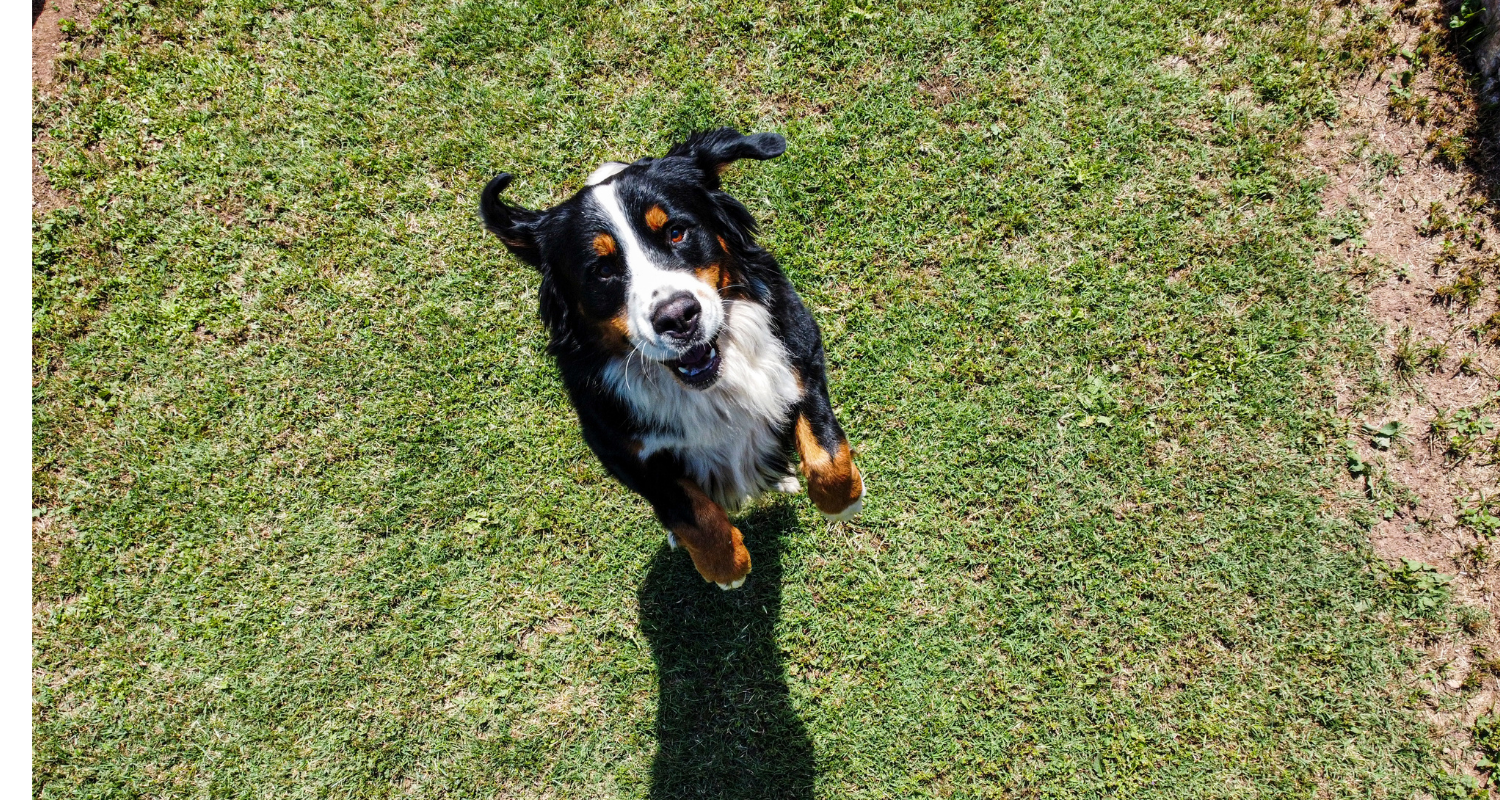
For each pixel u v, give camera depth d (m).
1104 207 1.84
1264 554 1.66
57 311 1.95
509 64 2.02
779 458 1.55
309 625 1.79
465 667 1.75
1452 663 1.59
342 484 1.84
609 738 1.71
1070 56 1.91
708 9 2.00
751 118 1.95
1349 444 1.69
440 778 1.71
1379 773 1.56
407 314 1.91
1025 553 1.71
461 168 1.97
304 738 1.74
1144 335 1.78
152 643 1.79
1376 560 1.64
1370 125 1.83
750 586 1.74
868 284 1.85
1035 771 1.62
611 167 1.52
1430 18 1.86
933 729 1.65
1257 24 1.90
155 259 1.98
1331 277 1.77
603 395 1.42
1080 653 1.66
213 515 1.84
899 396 1.80
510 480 1.82
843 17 1.96
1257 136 1.84
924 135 1.91
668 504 1.44
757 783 1.67
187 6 2.10
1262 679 1.62
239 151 2.01
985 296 1.82
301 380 1.90
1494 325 1.71
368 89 2.03
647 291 1.27
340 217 1.97
